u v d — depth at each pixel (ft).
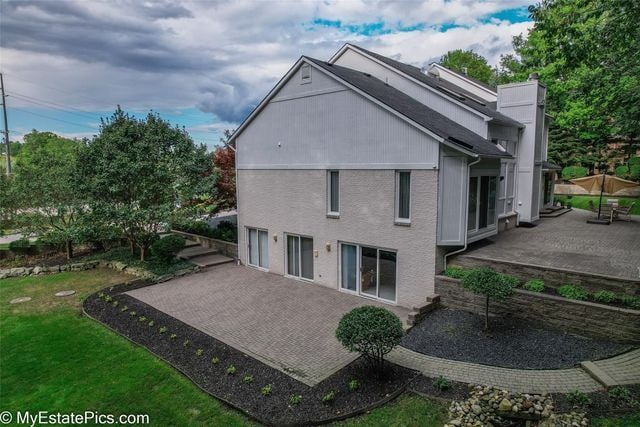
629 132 44.32
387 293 45.85
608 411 22.50
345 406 25.22
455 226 41.83
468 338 33.50
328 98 48.96
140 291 50.85
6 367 32.48
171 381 29.89
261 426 24.23
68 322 41.88
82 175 57.41
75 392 28.76
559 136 113.50
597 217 70.59
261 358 32.55
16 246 67.82
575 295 33.45
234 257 67.00
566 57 40.73
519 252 44.37
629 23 35.53
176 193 62.49
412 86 59.57
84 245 73.15
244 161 62.03
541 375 27.07
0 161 152.35
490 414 23.39
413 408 24.63
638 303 30.68
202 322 40.42
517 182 65.62
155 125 61.57
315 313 42.75
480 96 81.56
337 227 49.88
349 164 47.70
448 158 40.68
